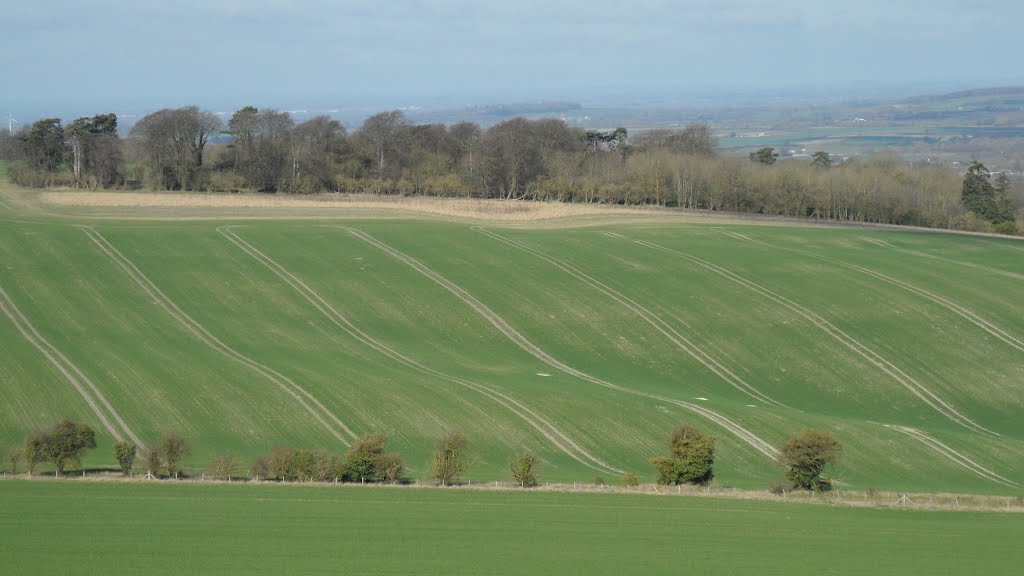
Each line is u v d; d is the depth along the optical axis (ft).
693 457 304.91
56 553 230.89
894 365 458.50
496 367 447.83
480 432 363.76
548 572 226.99
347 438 355.56
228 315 496.64
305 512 266.16
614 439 364.17
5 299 492.95
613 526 262.06
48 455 294.66
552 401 394.52
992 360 461.78
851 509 286.05
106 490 281.54
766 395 435.12
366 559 231.91
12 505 265.34
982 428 404.57
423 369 435.94
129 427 356.18
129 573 220.02
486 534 252.21
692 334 491.31
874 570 234.38
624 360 467.52
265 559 230.07
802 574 230.27
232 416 368.27
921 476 341.00
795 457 302.04
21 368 401.08
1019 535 263.70
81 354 423.23
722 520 270.26
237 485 290.97
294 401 383.45
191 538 242.99
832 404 425.69
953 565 238.68
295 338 471.62
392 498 282.15
